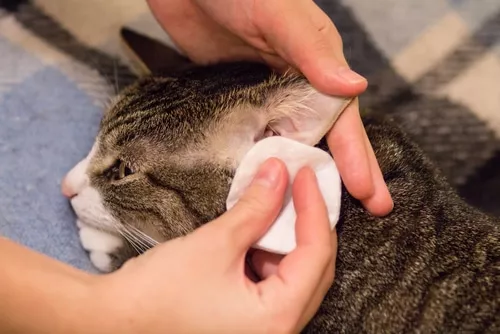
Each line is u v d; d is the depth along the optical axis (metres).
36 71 0.59
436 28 0.64
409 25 0.63
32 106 0.58
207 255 0.40
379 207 0.46
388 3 0.63
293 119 0.45
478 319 0.44
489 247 0.46
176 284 0.39
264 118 0.45
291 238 0.43
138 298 0.39
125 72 0.60
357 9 0.63
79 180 0.50
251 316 0.40
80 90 0.59
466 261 0.46
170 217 0.48
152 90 0.50
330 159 0.44
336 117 0.45
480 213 0.50
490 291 0.44
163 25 0.56
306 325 0.47
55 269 0.39
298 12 0.46
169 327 0.39
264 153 0.43
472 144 0.63
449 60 0.63
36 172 0.56
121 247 0.53
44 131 0.57
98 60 0.60
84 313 0.38
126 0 0.61
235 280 0.40
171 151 0.47
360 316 0.46
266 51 0.51
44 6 0.60
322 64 0.44
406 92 0.63
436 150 0.63
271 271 0.46
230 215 0.41
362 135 0.46
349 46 0.63
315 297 0.43
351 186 0.46
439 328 0.44
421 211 0.47
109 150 0.49
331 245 0.43
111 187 0.49
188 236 0.41
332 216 0.44
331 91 0.44
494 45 0.64
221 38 0.54
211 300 0.39
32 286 0.38
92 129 0.58
